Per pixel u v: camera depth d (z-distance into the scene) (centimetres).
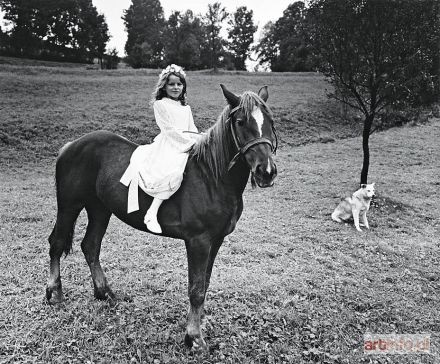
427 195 1034
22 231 639
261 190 1059
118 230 677
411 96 942
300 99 2484
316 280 507
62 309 391
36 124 1608
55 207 804
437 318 429
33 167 1271
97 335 351
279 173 1253
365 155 1015
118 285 457
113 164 368
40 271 485
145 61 5378
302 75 3688
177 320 390
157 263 533
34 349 330
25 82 2362
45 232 642
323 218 827
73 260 531
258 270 530
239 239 660
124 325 371
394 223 805
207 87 2783
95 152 381
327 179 1175
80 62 5575
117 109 1948
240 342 353
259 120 289
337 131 2002
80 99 2139
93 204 402
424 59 890
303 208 891
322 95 2627
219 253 588
